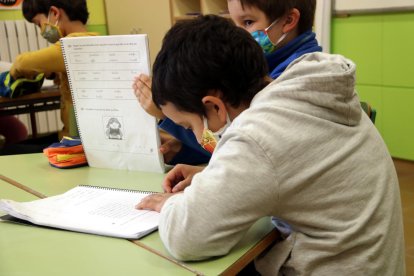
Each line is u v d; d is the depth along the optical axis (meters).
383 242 0.83
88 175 1.28
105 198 1.06
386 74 3.39
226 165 0.75
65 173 1.31
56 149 1.36
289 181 0.75
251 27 1.33
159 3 4.40
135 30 4.74
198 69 0.81
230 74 0.83
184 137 1.25
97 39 1.21
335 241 0.79
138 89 1.18
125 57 1.19
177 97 0.85
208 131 0.88
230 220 0.74
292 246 0.83
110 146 1.31
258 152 0.74
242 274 1.01
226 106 0.86
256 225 0.90
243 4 1.30
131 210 0.98
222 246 0.76
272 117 0.78
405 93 3.32
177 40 0.85
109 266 0.75
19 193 1.14
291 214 0.79
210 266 0.75
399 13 3.19
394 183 0.90
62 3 2.31
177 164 1.25
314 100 0.79
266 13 1.30
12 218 0.96
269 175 0.74
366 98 3.58
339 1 3.51
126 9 4.77
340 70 0.79
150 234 0.87
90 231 0.88
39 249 0.82
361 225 0.80
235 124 0.81
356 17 3.45
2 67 3.01
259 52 0.89
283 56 1.38
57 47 2.39
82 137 1.34
